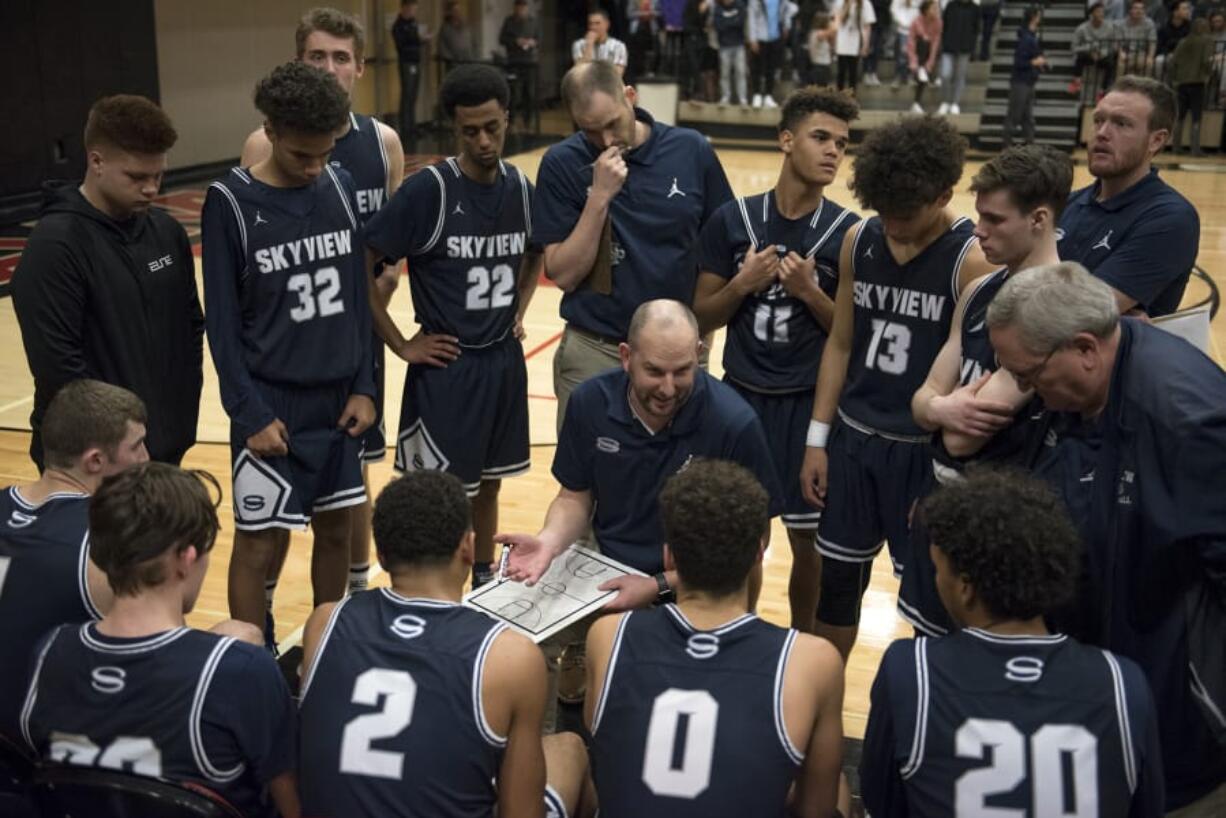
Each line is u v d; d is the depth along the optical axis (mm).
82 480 2324
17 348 7031
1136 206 2967
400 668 1890
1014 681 1744
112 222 2930
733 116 16672
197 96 13391
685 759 1818
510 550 2668
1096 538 1997
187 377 3172
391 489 2006
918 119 2609
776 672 1855
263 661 1896
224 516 4555
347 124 3580
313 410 3133
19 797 2074
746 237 3277
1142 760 1733
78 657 1862
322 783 1871
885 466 2916
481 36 17109
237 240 2961
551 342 7207
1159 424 1903
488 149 3330
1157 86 2908
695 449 2670
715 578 1901
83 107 11328
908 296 2811
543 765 1993
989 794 1707
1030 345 1941
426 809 1849
